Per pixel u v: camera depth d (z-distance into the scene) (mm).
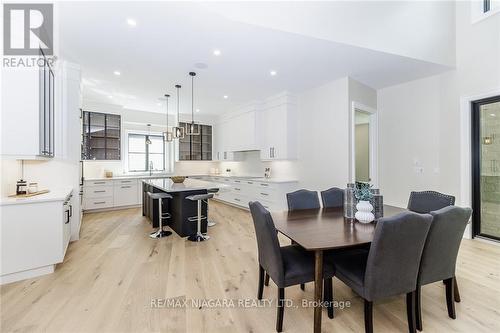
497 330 1715
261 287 2096
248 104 6090
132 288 2271
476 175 3557
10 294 2152
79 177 3770
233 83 4488
